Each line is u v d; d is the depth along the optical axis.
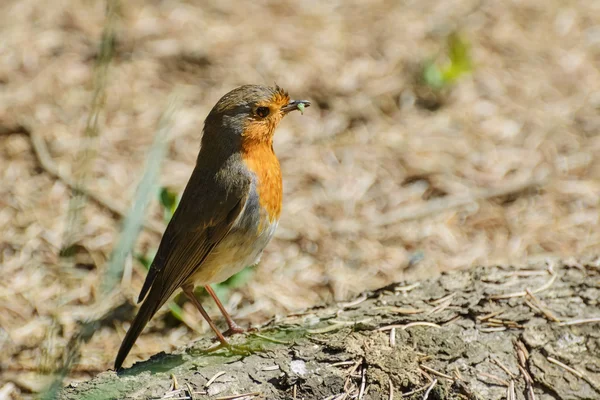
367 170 13.10
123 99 13.86
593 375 7.60
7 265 10.96
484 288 8.58
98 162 12.56
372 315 8.25
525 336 7.90
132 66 14.52
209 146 8.58
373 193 12.72
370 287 11.02
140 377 7.62
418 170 13.12
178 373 7.64
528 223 12.24
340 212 12.36
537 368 7.62
